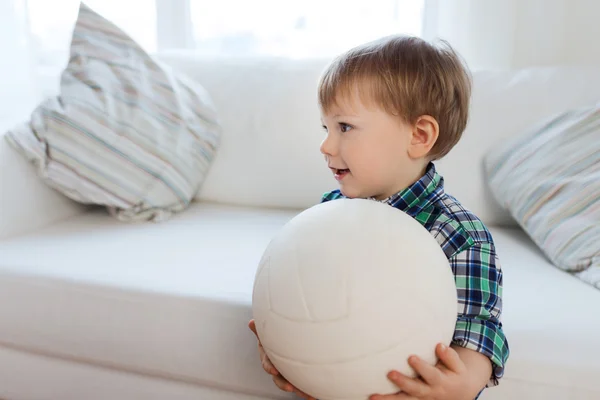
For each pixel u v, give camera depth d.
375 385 0.63
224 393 0.99
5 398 1.14
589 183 1.09
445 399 0.65
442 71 0.81
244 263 1.08
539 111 1.30
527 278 1.03
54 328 1.04
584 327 0.86
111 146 1.32
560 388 0.81
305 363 0.64
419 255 0.65
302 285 0.63
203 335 0.96
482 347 0.72
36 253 1.13
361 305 0.61
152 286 0.99
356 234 0.65
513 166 1.23
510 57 1.64
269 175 1.45
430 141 0.80
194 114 1.44
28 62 1.98
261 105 1.46
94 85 1.37
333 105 0.79
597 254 1.02
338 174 0.83
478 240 0.78
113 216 1.38
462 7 1.64
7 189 1.24
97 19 1.46
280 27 1.92
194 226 1.31
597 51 1.62
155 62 1.45
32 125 1.31
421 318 0.63
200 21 1.98
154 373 1.02
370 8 1.82
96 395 1.07
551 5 1.59
